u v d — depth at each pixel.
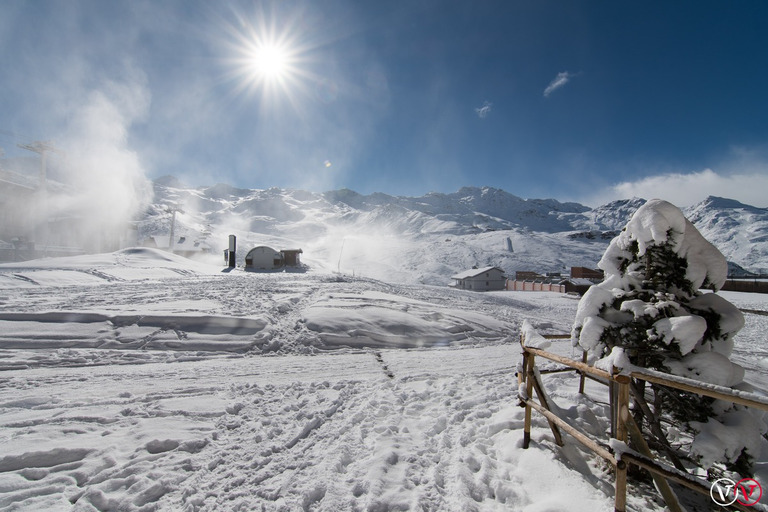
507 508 3.04
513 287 63.38
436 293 25.69
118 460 3.83
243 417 5.06
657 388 3.36
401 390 6.31
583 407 4.84
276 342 9.98
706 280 3.43
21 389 6.09
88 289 15.88
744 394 2.05
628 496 3.15
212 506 3.15
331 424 4.85
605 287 3.78
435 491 3.27
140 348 8.98
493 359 9.25
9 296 13.31
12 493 3.27
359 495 3.25
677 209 3.35
